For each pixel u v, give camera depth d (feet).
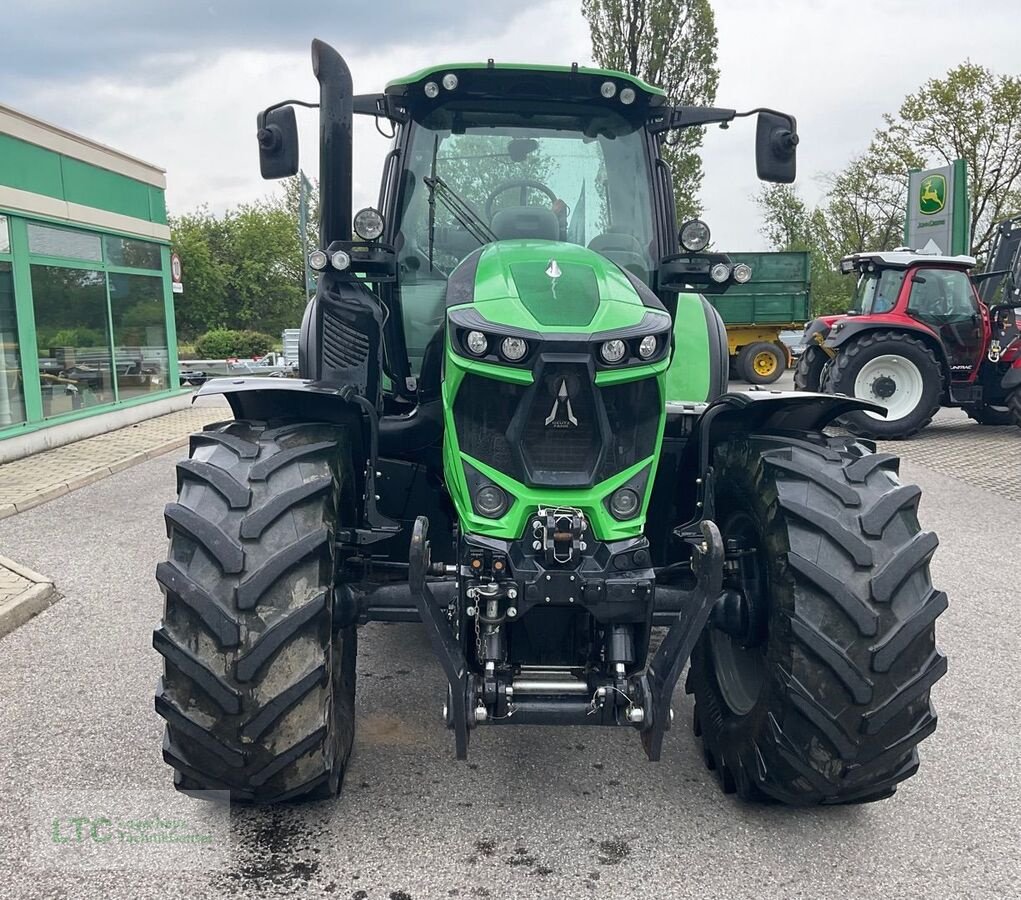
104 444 34.88
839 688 8.14
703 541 8.48
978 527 22.89
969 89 104.37
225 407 48.44
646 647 8.63
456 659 8.20
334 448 9.07
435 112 12.21
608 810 9.59
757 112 12.20
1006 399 37.65
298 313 197.77
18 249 32.48
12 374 32.27
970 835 9.23
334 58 9.96
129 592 17.19
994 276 40.04
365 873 8.43
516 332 8.36
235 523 8.07
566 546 8.46
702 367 13.94
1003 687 13.14
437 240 11.89
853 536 8.33
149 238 43.78
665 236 12.43
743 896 8.16
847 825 9.38
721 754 9.88
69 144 35.86
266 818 9.34
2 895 8.08
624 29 82.84
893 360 35.65
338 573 9.37
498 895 8.13
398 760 10.62
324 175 10.18
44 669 13.38
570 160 12.35
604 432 8.57
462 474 8.75
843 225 124.77
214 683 7.78
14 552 20.11
